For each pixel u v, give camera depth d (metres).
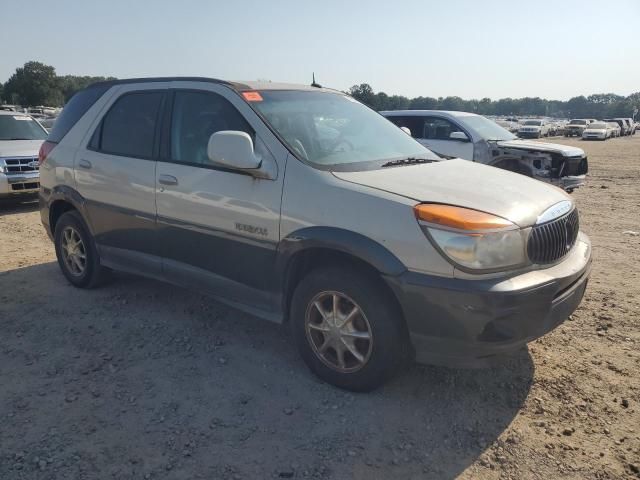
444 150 10.66
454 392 3.43
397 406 3.28
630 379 3.59
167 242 4.25
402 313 3.17
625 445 2.93
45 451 2.86
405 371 3.66
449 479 2.69
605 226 8.50
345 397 3.37
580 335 4.25
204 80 4.16
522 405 3.30
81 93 5.29
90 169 4.78
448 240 2.89
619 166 19.55
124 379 3.60
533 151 9.84
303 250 3.39
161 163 4.21
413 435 3.01
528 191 3.47
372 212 3.12
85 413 3.21
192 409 3.25
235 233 3.73
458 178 3.55
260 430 3.05
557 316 3.16
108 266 4.93
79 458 2.81
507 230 2.94
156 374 3.66
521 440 2.97
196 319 4.55
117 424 3.11
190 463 2.78
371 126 4.46
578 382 3.55
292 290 3.66
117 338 4.20
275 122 3.76
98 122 4.87
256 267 3.68
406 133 4.80
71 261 5.30
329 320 3.38
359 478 2.69
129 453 2.86
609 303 4.93
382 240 3.06
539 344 4.09
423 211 2.97
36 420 3.14
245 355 3.92
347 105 4.61
